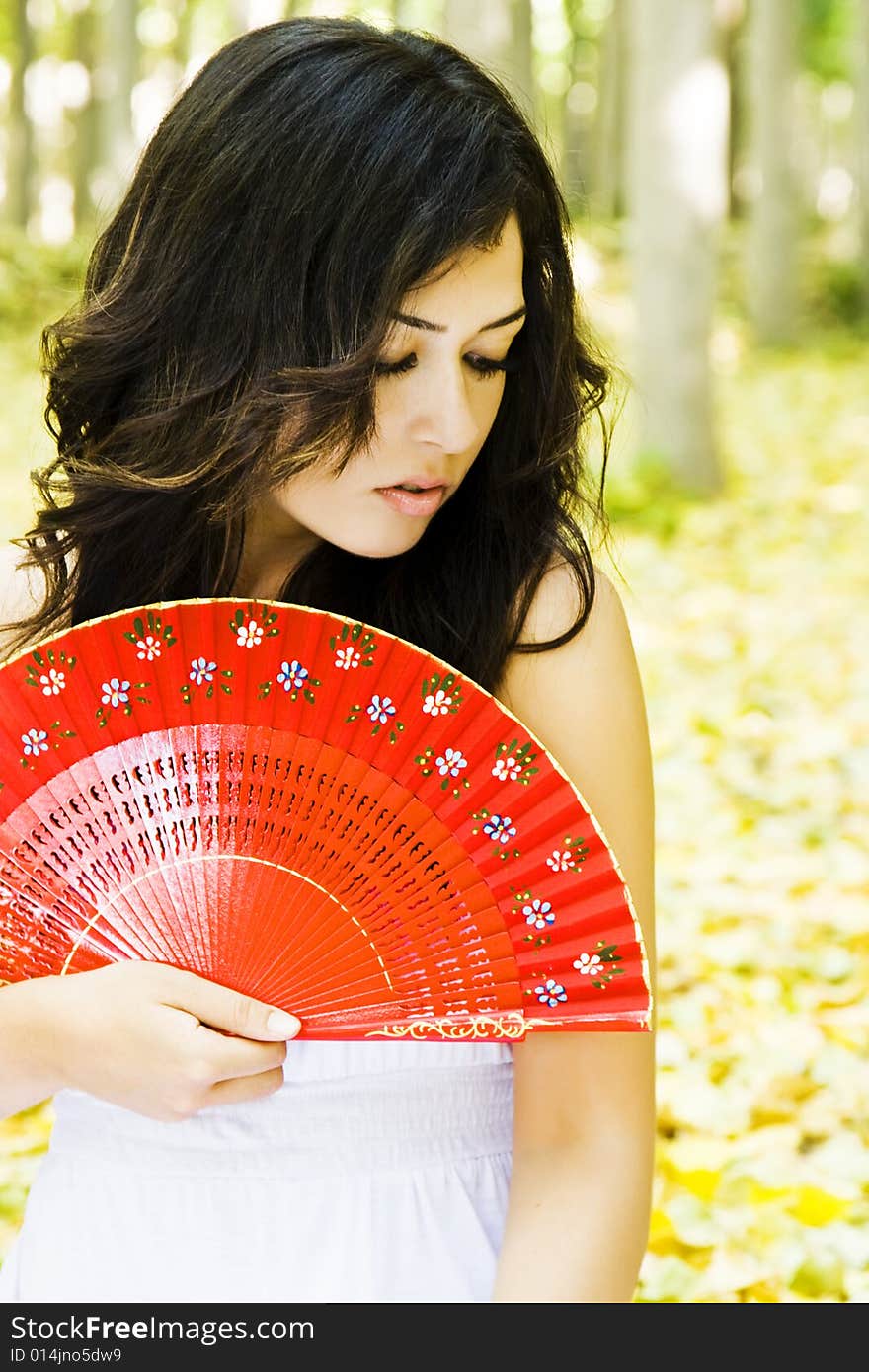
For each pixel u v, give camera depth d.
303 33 2.10
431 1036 1.99
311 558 2.38
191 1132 2.23
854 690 10.09
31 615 2.59
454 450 2.04
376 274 1.99
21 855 2.08
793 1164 4.96
